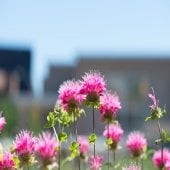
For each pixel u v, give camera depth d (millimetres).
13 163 5230
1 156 5234
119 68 46500
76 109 5402
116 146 6438
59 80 52531
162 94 45625
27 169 5750
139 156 6680
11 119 31750
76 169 7684
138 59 46125
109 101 5812
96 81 5430
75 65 47594
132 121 43531
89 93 5410
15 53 50938
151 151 6754
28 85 48094
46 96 40344
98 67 46781
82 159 7051
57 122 5781
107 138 5988
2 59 50750
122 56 46406
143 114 43875
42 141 5922
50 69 52781
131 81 46031
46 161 5867
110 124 6324
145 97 44812
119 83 46281
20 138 5414
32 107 39750
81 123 36594
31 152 5375
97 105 5426
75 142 5375
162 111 5445
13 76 43938
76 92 5395
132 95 45125
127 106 44156
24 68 50062
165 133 5484
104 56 46844
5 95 41188
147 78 46156
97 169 5988
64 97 5383
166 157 6543
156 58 45938
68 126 5387
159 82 45938
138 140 6672
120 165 6465
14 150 5391
